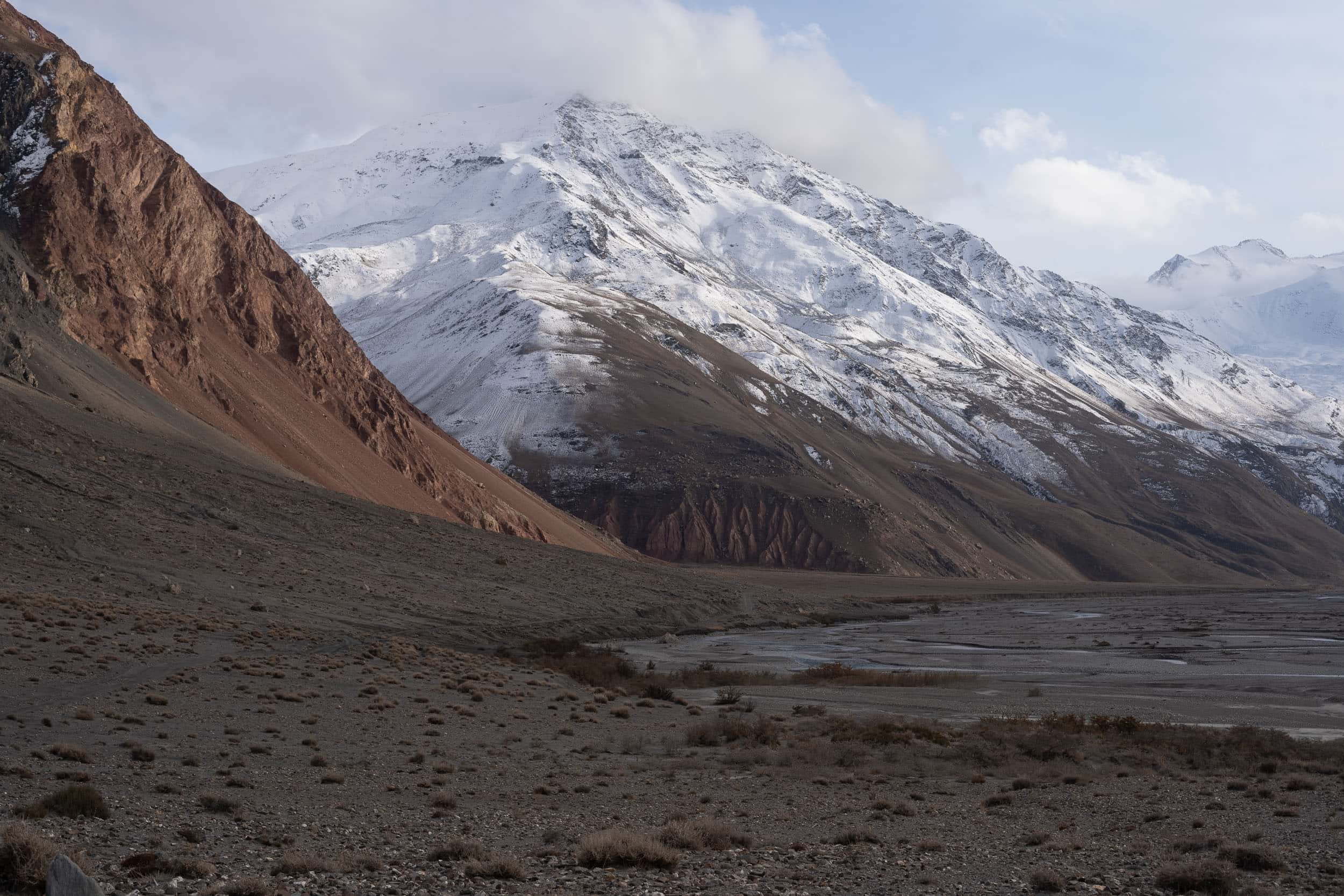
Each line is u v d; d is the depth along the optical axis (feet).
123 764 69.97
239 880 41.47
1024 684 174.40
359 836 54.29
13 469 201.05
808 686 165.37
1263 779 82.33
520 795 70.49
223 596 181.06
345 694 113.60
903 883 47.44
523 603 249.34
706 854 52.95
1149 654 239.91
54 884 34.19
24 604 139.64
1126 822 64.23
